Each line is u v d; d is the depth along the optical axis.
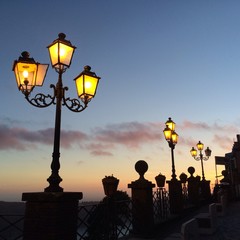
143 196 8.69
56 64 6.09
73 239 5.36
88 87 6.52
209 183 20.88
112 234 7.12
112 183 7.18
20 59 5.95
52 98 6.07
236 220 12.13
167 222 10.58
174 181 12.80
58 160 5.53
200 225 9.28
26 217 5.25
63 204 5.21
